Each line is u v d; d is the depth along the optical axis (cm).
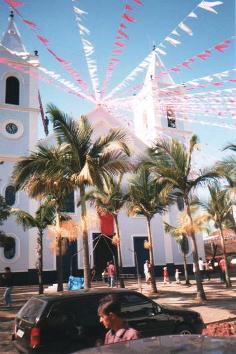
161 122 3316
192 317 861
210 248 3938
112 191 2016
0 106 2803
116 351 308
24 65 2952
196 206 2036
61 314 720
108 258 2869
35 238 2628
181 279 2788
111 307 423
